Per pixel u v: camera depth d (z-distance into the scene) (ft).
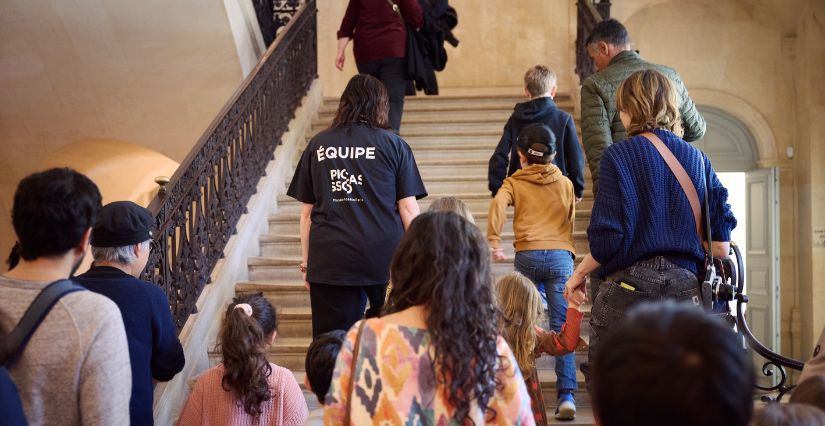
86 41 21.76
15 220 5.06
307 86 24.80
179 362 8.30
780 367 8.66
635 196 7.09
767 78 28.86
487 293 4.76
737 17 29.07
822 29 27.07
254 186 17.54
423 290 4.61
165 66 22.86
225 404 8.19
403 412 4.45
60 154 25.95
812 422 3.93
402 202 9.29
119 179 31.55
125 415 4.91
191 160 13.33
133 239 8.02
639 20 29.43
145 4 20.61
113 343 4.87
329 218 9.09
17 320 4.75
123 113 24.39
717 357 2.51
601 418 2.72
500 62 30.60
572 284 7.71
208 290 13.60
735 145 29.43
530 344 8.09
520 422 4.67
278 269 15.81
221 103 24.07
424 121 23.16
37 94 23.20
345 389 4.62
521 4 30.66
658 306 2.82
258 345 8.25
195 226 13.51
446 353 4.47
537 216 11.51
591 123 10.68
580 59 23.95
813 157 27.30
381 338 4.63
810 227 27.30
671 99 7.53
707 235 7.14
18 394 4.29
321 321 9.15
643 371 2.54
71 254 5.27
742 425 2.52
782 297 28.48
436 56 19.26
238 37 22.30
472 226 4.93
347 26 18.97
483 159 20.76
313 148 9.38
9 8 20.24
